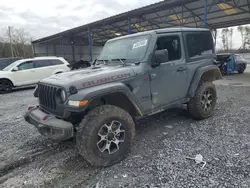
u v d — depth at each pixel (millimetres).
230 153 2791
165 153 2928
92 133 2521
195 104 4070
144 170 2533
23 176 2598
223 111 4855
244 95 6770
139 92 3049
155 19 16281
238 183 2152
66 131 2398
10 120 5125
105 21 15688
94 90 2502
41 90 3006
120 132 2797
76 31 20047
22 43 39500
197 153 2857
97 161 2594
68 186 2330
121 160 2799
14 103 7375
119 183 2311
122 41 3707
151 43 3215
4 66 14531
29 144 3553
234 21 15938
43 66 10914
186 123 4160
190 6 13219
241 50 34281
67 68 11445
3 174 2672
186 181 2246
